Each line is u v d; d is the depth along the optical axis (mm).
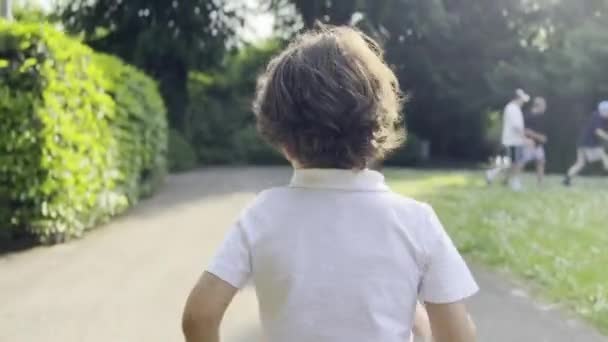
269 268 1617
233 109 28203
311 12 29172
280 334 1596
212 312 1625
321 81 1601
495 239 8234
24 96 7691
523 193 13070
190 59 26484
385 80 1655
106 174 9289
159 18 26422
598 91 27656
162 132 14414
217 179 17062
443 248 1631
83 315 5344
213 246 7973
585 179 17875
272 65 1709
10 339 4801
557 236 8453
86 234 8688
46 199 7844
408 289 1597
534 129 15109
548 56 28828
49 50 7852
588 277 6371
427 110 30828
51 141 7758
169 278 6492
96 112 9023
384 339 1562
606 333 5012
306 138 1614
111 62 10836
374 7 28109
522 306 5707
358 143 1621
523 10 29906
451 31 29250
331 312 1570
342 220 1610
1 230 7820
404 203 1657
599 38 27703
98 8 26516
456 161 31172
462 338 1609
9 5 10844
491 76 28875
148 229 9109
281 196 1670
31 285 6219
